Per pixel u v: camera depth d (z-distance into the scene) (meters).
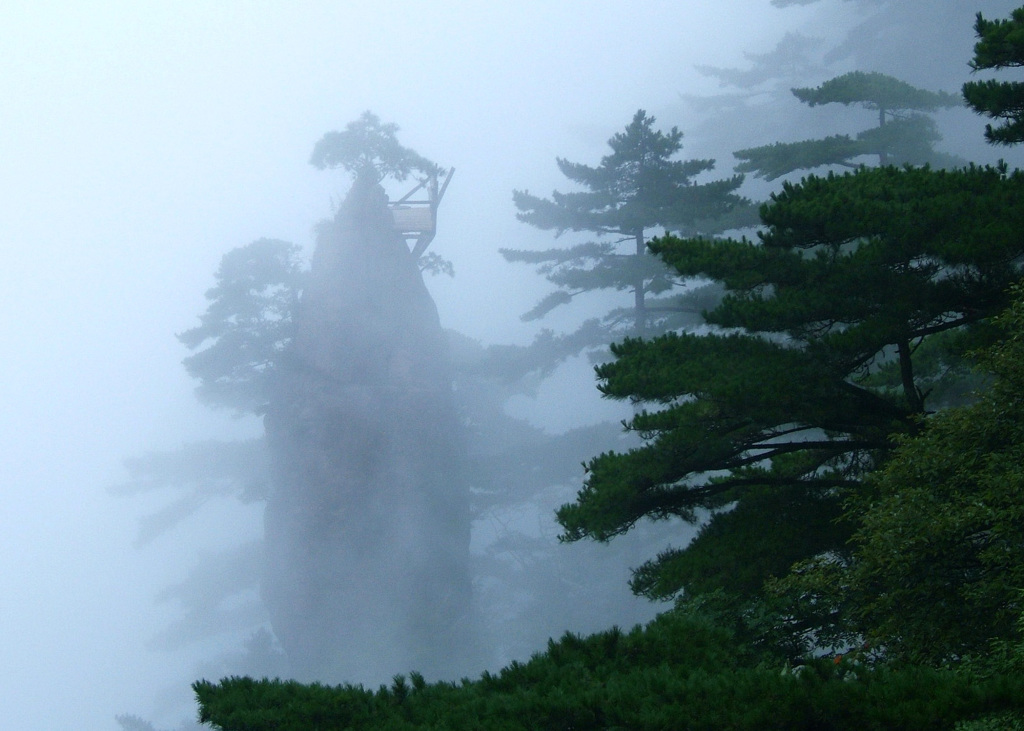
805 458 19.50
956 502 11.25
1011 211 15.83
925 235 16.17
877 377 20.70
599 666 8.72
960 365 20.66
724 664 8.84
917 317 16.53
